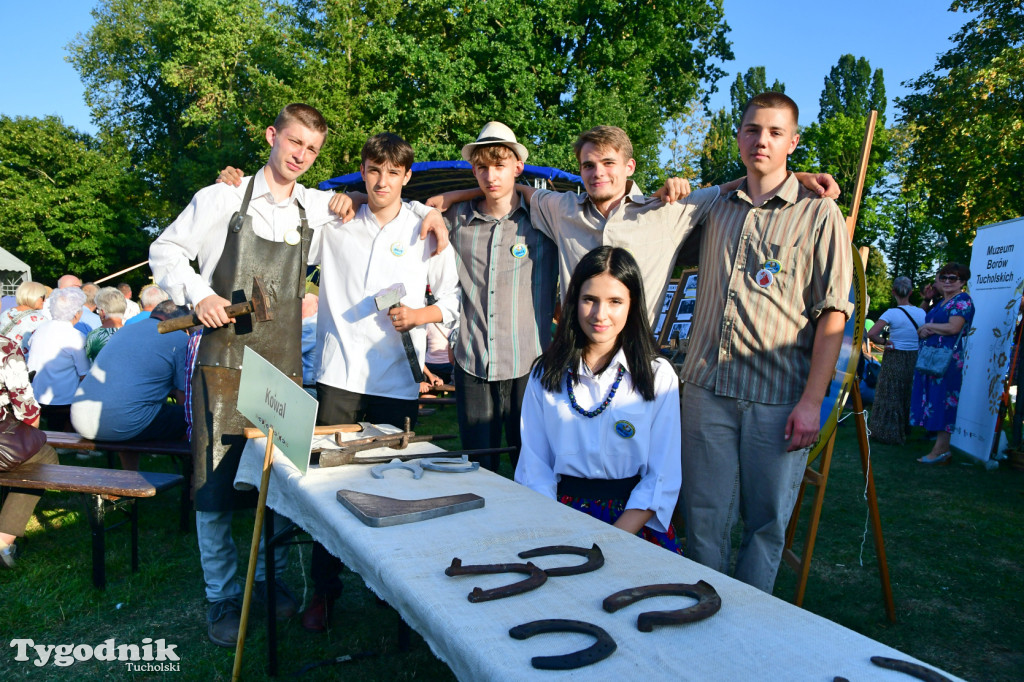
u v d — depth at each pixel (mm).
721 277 2648
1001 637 3090
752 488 2623
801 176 2609
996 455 6141
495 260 3418
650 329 2320
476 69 18594
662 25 19844
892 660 1053
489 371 3410
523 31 17891
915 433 7898
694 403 2705
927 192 19281
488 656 1077
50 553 3893
